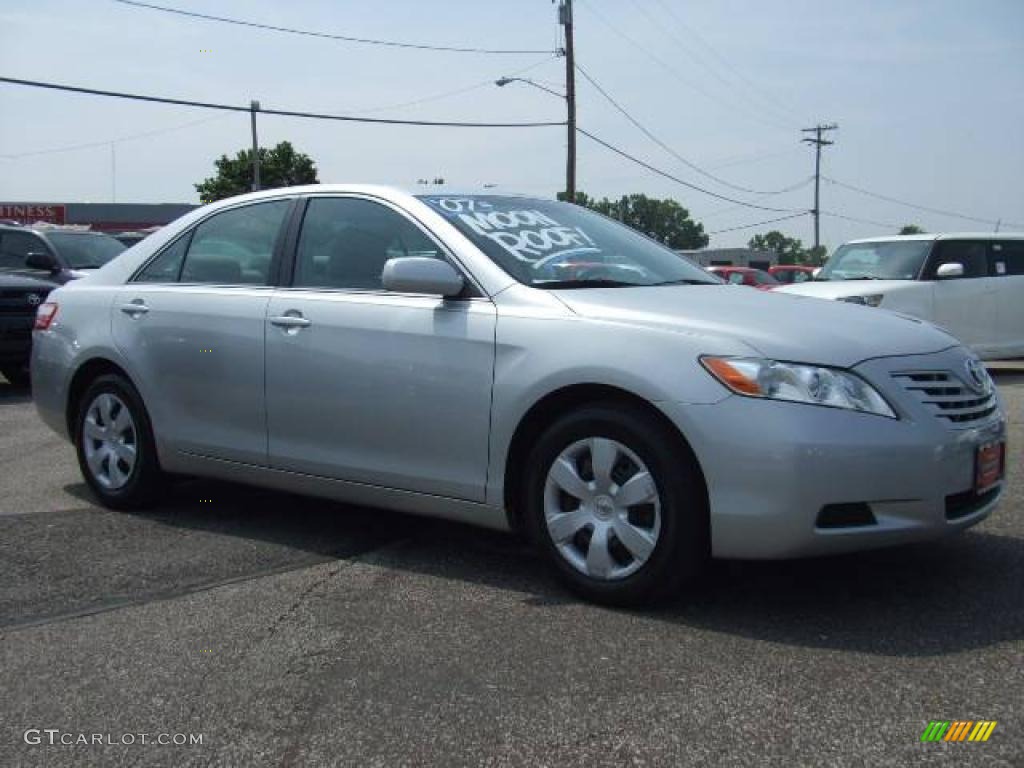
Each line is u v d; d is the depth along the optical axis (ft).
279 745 9.25
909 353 12.09
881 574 13.46
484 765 8.79
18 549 15.42
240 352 15.79
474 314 13.42
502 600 12.82
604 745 9.04
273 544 15.61
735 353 11.53
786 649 11.03
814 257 184.44
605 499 12.29
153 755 9.15
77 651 11.46
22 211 192.03
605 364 12.08
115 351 17.46
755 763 8.66
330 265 15.38
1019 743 8.89
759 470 11.19
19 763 9.07
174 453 16.92
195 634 11.87
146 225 203.62
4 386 37.50
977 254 38.34
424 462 13.88
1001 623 11.67
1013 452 21.74
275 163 186.19
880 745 8.90
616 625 11.84
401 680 10.48
